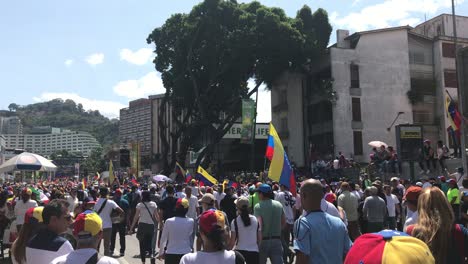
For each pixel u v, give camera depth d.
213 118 45.31
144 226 11.02
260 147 52.78
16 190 19.62
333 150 39.12
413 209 5.09
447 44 42.88
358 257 2.31
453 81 42.53
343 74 40.47
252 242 6.83
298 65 42.50
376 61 41.50
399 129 24.25
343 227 4.08
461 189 12.12
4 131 196.62
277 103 47.91
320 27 42.75
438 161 24.11
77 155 155.12
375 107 40.81
